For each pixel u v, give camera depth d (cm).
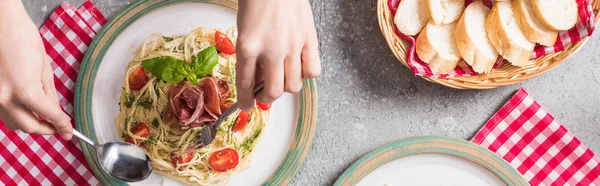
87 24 170
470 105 176
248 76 101
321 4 174
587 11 158
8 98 115
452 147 169
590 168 173
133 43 167
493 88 176
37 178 172
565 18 159
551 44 162
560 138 174
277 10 97
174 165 170
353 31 175
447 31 166
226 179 171
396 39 165
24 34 113
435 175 172
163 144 170
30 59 113
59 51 169
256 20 96
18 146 171
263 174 171
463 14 162
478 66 162
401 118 176
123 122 169
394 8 164
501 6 162
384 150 168
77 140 171
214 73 169
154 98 169
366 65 175
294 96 169
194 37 168
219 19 169
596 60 176
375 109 176
